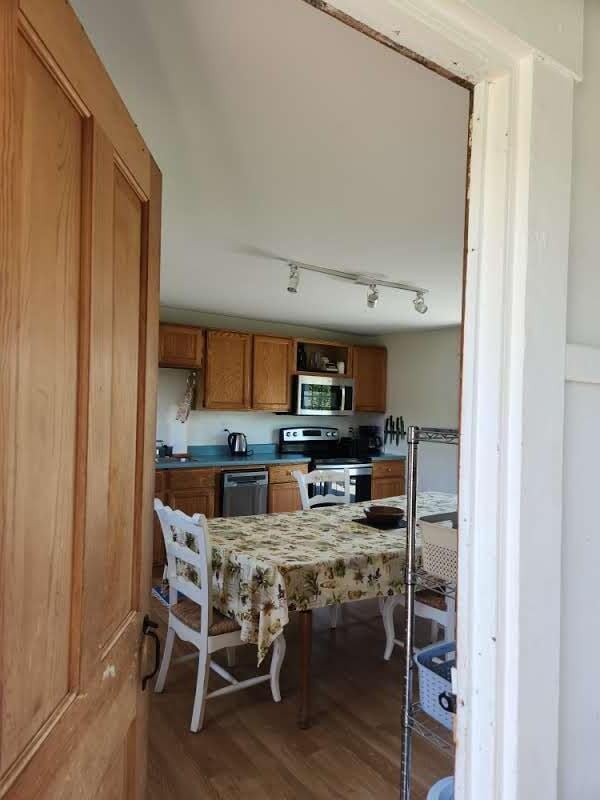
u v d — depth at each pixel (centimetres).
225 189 205
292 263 304
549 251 88
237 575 225
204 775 192
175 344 462
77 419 73
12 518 56
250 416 547
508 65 86
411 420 573
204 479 455
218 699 243
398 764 200
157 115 153
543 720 88
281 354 528
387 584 233
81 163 74
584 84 96
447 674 144
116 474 91
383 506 328
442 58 84
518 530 86
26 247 58
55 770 68
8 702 57
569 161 91
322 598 218
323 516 308
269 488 493
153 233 112
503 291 87
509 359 87
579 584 95
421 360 566
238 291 389
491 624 87
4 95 52
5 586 55
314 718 230
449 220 233
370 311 453
